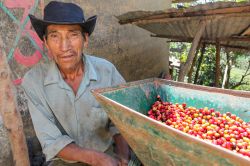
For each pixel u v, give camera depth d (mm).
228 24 4469
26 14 3725
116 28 5633
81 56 2154
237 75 12633
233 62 11023
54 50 1978
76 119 2203
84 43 2127
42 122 2102
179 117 2260
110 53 5539
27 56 3783
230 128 2008
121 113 1754
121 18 4812
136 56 6531
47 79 2104
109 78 2338
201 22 3922
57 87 2115
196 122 2160
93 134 2318
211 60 10656
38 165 3732
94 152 1992
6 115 2061
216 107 2307
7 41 3535
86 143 2314
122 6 5738
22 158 2205
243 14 3436
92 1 4906
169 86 2568
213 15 3668
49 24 1890
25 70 3771
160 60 7949
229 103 2227
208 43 7516
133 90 2391
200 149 1290
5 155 3473
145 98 2518
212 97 2324
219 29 5016
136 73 6645
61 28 1903
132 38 6242
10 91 2043
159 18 4281
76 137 2258
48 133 2084
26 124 3816
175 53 12953
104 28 5289
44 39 2074
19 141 2158
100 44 5227
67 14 1883
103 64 2348
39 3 3881
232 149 1722
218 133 1943
